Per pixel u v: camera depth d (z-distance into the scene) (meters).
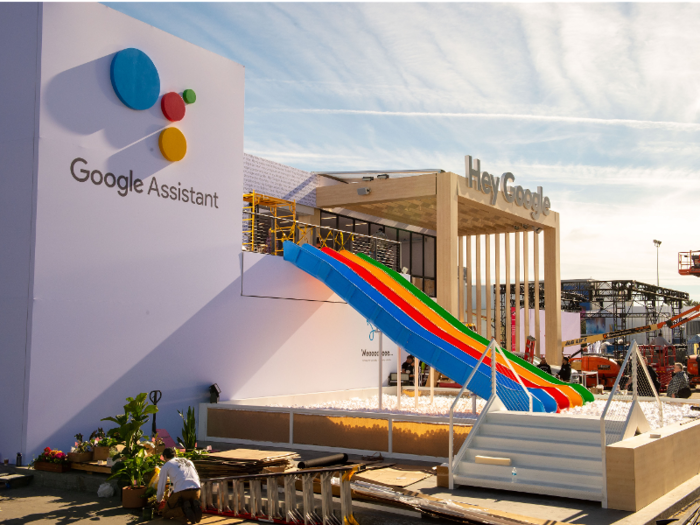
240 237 15.46
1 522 7.91
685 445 10.36
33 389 10.93
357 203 23.81
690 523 7.42
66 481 9.98
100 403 12.01
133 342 12.70
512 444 9.56
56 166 11.47
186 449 10.76
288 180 24.12
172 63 13.98
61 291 11.46
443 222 20.95
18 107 11.52
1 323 11.35
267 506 8.23
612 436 8.73
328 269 15.48
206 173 14.67
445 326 16.12
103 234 12.25
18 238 11.28
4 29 11.85
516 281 28.95
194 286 14.12
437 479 9.36
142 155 13.16
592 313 54.94
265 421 13.16
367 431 11.88
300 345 16.92
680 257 46.66
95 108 12.24
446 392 19.14
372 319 13.91
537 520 7.25
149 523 7.96
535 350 28.14
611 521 7.41
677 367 21.28
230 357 14.88
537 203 27.08
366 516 7.91
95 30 12.33
